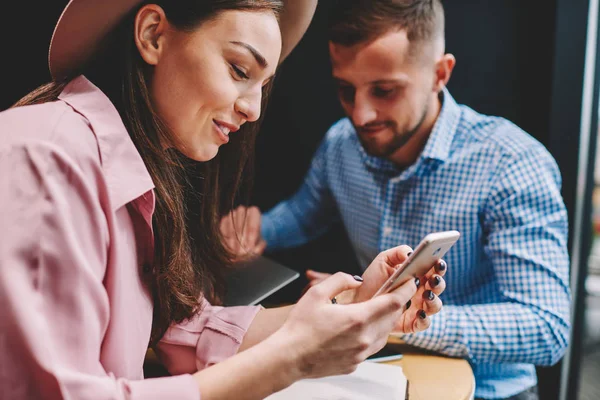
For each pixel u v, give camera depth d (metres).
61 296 0.63
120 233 0.78
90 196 0.67
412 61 1.22
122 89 0.81
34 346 0.60
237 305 1.15
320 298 0.74
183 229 0.90
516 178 1.26
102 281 0.73
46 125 0.69
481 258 1.37
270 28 0.79
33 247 0.61
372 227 1.53
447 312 1.16
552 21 1.50
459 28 1.60
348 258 1.86
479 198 1.30
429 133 1.36
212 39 0.77
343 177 1.59
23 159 0.63
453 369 1.08
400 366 1.09
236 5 0.76
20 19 1.47
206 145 0.84
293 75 1.74
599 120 1.67
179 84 0.79
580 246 1.64
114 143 0.75
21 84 1.51
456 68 1.63
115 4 0.77
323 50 1.70
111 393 0.64
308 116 1.77
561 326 1.19
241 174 1.16
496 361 1.16
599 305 2.30
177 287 0.91
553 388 1.69
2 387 0.60
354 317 0.71
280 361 0.70
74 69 0.86
